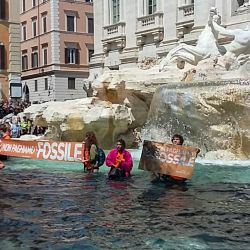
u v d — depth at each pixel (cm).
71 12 6544
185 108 1569
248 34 2017
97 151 1305
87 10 6681
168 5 3284
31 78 7056
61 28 6469
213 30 2141
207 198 966
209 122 1527
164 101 1662
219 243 688
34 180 1185
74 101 2027
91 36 6744
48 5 6462
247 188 1059
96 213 856
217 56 2088
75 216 837
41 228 766
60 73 6462
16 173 1295
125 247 672
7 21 4769
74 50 6606
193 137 1602
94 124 1848
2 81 4762
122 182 1147
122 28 3753
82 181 1166
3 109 3569
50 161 1505
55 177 1225
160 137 1733
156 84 1919
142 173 1268
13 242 696
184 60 2130
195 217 825
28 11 7069
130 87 1953
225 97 1478
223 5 2770
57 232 744
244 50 2036
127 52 3684
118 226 775
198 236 719
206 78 1823
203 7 2831
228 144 1508
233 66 1989
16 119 2548
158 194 1009
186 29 3139
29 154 1489
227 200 948
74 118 1858
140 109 1989
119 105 1930
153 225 779
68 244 687
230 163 1410
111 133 1927
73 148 1427
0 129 1981
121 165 1204
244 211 864
